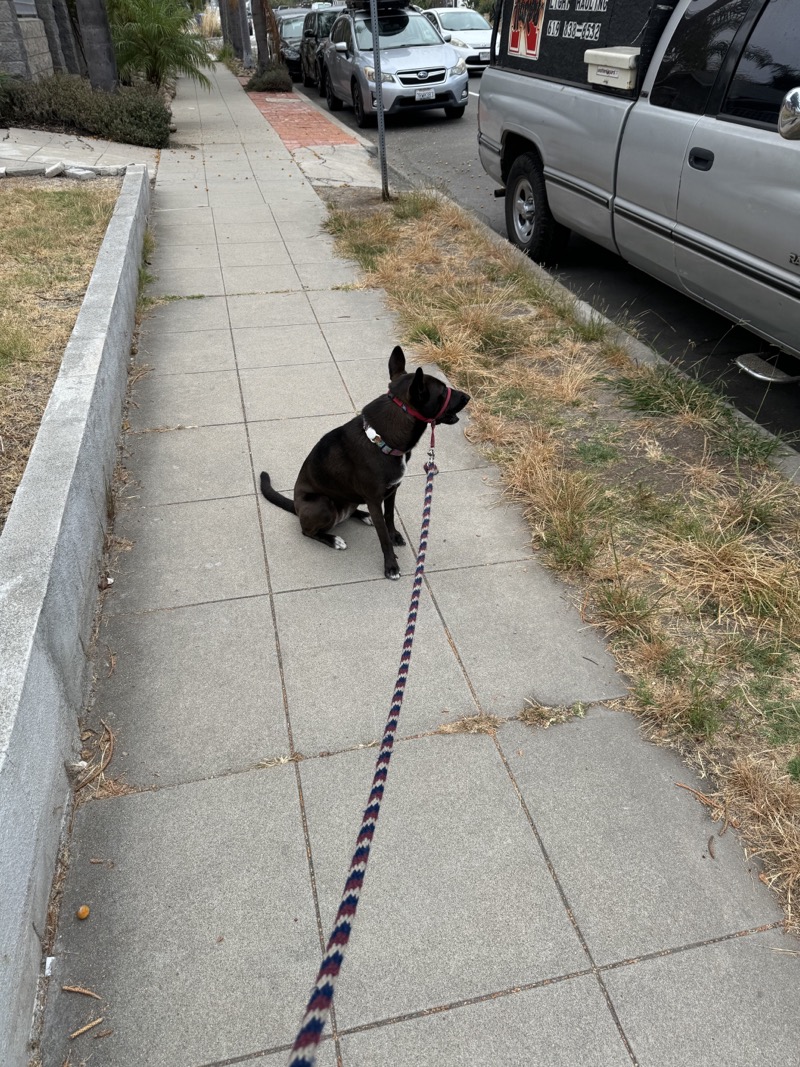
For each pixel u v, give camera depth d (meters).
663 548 3.49
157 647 3.02
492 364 5.31
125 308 5.45
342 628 3.12
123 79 15.76
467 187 10.26
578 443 4.38
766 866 2.22
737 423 4.41
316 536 3.62
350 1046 1.82
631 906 2.12
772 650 2.93
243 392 4.95
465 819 2.36
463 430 4.55
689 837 2.30
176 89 20.28
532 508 3.83
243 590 3.33
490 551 3.57
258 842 2.29
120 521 3.75
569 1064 1.79
